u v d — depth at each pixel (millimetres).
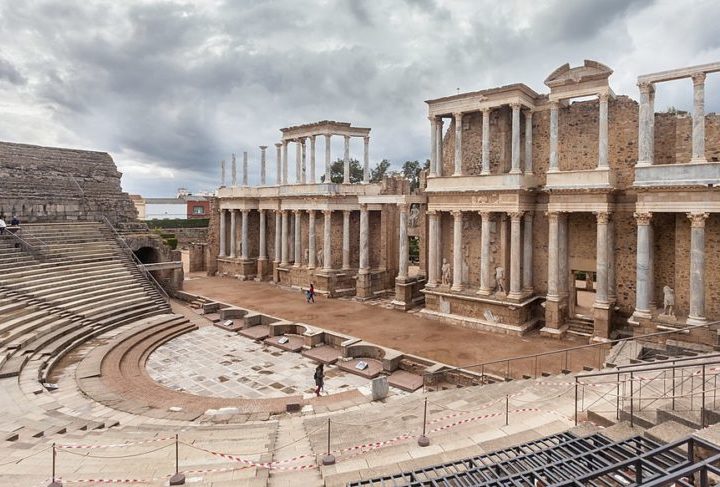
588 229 29766
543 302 31281
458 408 16547
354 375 24328
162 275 43406
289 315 34938
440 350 26406
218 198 56156
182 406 19688
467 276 33625
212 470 11953
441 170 34562
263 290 45750
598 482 8758
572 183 27672
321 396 21109
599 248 27000
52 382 21484
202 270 59906
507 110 31938
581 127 29375
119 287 35188
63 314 28625
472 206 31562
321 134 45594
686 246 25219
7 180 44125
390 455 12445
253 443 14328
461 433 13711
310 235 45406
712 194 22812
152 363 25875
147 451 13328
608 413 13203
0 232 36281
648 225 24875
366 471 10992
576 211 27766
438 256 34188
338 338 28109
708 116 24484
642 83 24891
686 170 23484
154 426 16594
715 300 24484
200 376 24109
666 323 24062
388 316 34625
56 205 44312
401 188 45156
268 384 23094
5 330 24391
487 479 9328
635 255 27812
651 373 17094
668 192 24031
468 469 9711
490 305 30828
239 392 22109
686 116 25266
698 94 23438
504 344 27391
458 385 22469
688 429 10164
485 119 30875
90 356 24812
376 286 42875
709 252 24562
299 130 47344
